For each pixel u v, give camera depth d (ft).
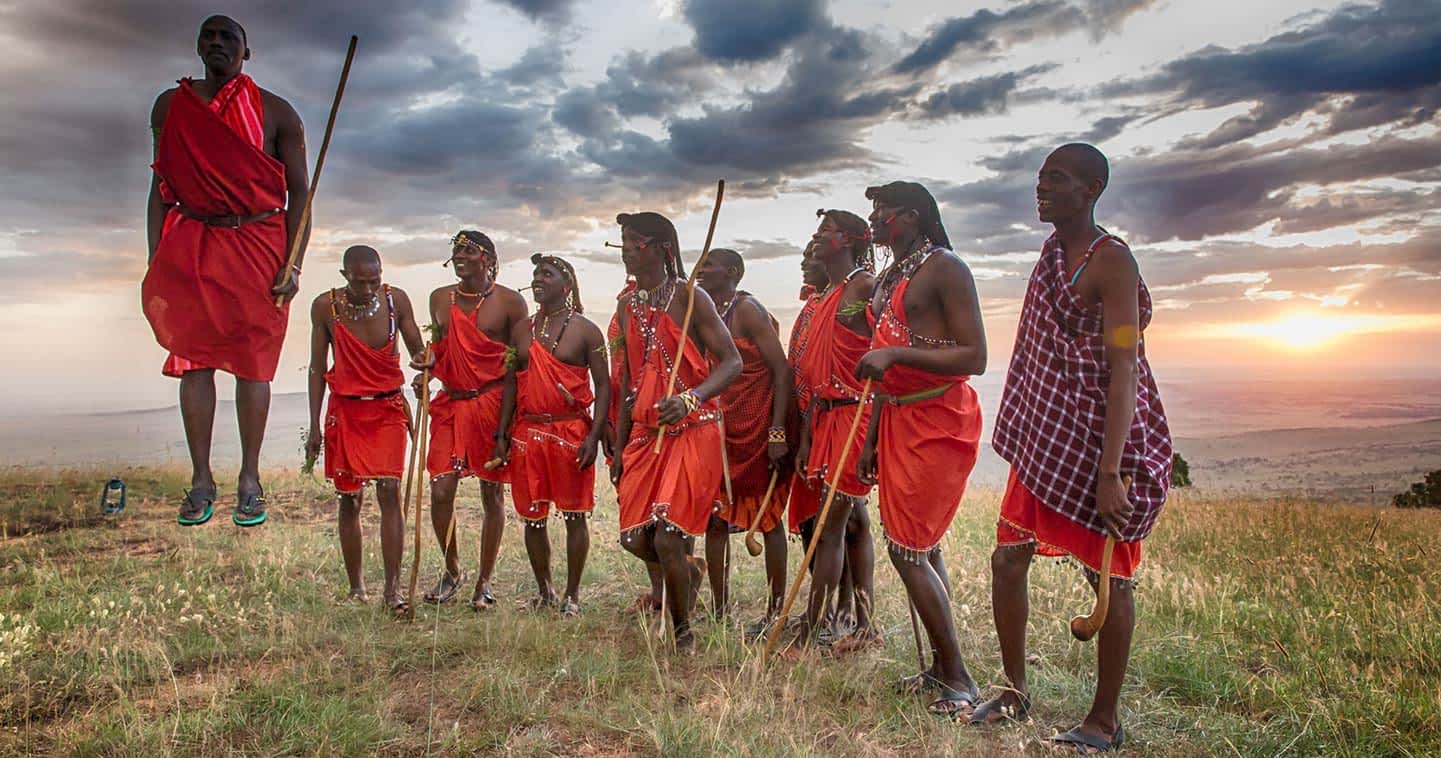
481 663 16.08
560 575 23.53
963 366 13.87
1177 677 15.21
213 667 16.10
